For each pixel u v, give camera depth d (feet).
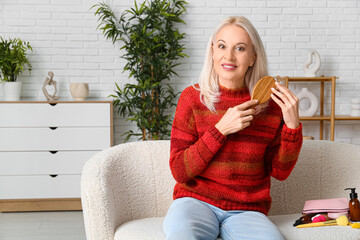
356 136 15.42
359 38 15.19
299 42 15.03
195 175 5.47
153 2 13.93
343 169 6.91
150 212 6.43
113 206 5.84
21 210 12.75
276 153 5.72
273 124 5.74
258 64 5.81
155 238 5.11
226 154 5.54
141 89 13.61
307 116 14.48
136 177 6.39
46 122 12.68
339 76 15.26
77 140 12.80
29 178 12.72
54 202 12.84
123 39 13.96
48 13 14.12
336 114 15.35
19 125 12.62
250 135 5.60
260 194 5.62
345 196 6.75
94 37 14.33
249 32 5.61
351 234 5.28
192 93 5.87
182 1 14.34
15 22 14.05
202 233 4.89
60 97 14.34
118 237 5.47
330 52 15.17
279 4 14.88
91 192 5.60
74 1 14.17
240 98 5.82
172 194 6.58
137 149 6.57
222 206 5.51
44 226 11.39
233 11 14.75
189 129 5.75
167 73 14.07
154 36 13.75
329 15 15.06
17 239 10.36
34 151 12.71
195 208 5.27
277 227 5.29
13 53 13.05
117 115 14.67
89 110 12.78
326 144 7.14
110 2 14.30
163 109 14.43
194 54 14.71
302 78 14.06
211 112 5.74
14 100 13.08
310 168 6.96
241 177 5.57
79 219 12.01
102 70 14.42
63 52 14.28
